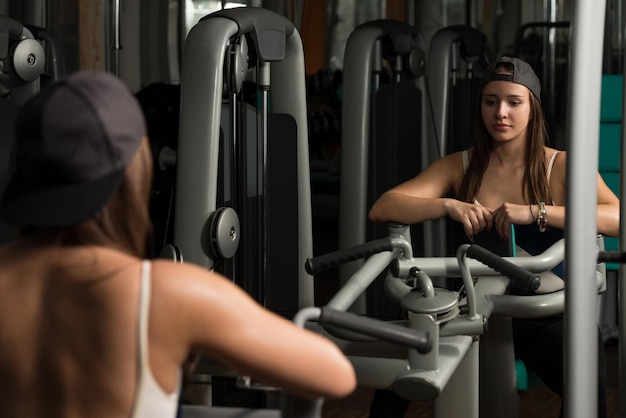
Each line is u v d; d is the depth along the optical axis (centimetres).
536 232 283
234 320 133
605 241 470
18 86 332
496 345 283
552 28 653
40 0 577
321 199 699
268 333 135
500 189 299
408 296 220
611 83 469
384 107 440
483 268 242
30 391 133
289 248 308
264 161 287
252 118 301
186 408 204
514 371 285
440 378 213
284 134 308
